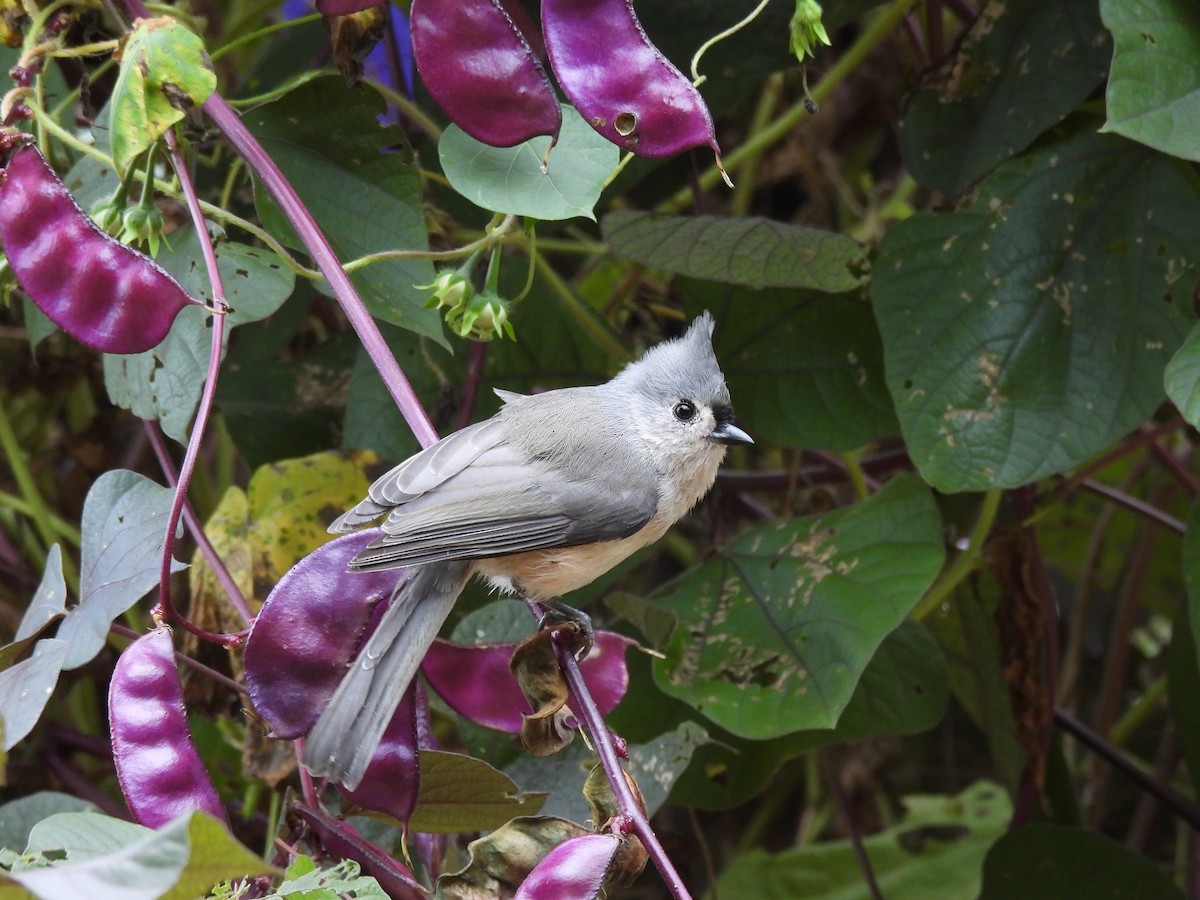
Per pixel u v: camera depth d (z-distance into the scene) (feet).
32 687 16.44
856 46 27.30
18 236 16.85
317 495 24.02
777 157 35.65
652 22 25.73
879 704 24.85
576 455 21.45
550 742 17.17
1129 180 22.94
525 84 17.28
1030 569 26.00
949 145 24.38
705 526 28.76
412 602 18.24
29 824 21.26
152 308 16.69
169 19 17.46
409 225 21.75
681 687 22.61
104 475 18.20
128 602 16.75
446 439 20.72
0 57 23.48
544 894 14.69
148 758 15.84
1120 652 32.37
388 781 16.93
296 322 28.94
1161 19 19.53
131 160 17.94
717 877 34.65
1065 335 22.65
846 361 25.67
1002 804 33.65
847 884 33.04
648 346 29.37
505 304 19.57
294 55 30.73
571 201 18.21
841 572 23.22
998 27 24.08
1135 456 34.22
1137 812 32.65
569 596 26.37
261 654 16.83
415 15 17.24
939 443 22.54
